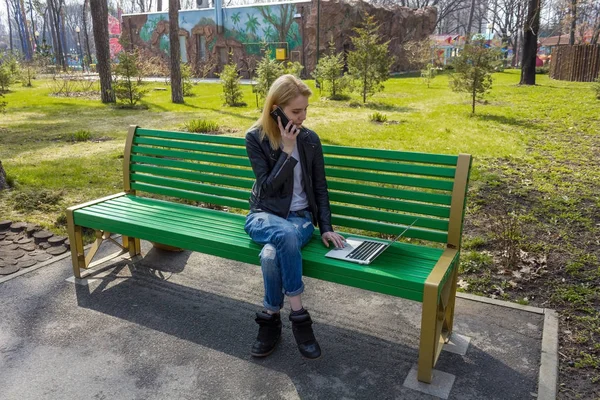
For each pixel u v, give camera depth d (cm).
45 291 361
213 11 3200
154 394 253
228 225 339
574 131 1030
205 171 381
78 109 1542
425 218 302
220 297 353
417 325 316
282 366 276
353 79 1689
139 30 3594
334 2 2900
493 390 255
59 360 281
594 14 4053
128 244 416
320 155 306
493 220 497
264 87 1530
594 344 293
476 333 307
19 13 6956
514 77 2780
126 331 310
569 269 387
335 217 336
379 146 882
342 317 325
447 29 7394
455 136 974
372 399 249
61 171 698
